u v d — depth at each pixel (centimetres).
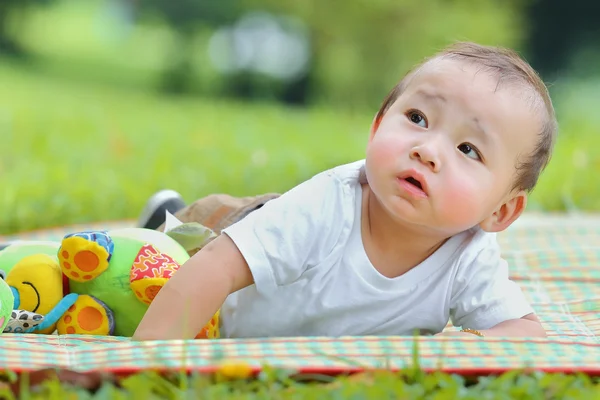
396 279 357
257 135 1288
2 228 671
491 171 341
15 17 2955
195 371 278
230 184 854
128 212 736
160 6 2880
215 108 1817
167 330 327
